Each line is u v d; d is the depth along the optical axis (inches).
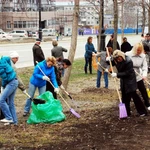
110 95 507.5
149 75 614.9
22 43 1955.0
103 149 257.9
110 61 381.1
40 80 385.7
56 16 3597.4
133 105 402.6
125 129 309.1
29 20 3437.5
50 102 354.6
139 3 1325.0
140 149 256.8
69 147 267.4
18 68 852.0
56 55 651.5
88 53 760.3
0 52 1279.5
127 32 3870.6
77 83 631.2
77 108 421.1
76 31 495.8
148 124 323.3
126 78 345.1
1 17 3309.5
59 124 343.0
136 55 367.2
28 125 346.9
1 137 303.0
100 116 365.1
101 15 856.3
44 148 269.1
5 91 345.1
